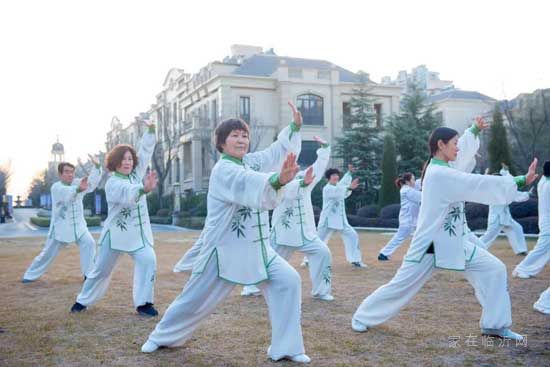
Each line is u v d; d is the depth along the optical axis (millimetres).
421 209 4754
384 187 27359
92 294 6016
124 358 4172
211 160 35125
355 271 9328
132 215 5898
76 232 8102
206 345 4516
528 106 31156
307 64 36594
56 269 10047
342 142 32656
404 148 33062
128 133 48750
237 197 3762
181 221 31797
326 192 10086
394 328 5035
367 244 15328
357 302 6461
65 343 4652
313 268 6641
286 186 3939
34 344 4613
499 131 22688
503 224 11375
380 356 4160
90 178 8156
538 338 4668
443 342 4543
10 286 7961
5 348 4500
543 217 8234
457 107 41781
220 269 4016
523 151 28594
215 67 34875
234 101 33219
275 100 34031
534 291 7035
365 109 33688
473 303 6234
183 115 40250
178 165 41531
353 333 4883
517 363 3961
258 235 4039
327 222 9977
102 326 5262
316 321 5410
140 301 5711
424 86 49688
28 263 11344
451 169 4613
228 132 4074
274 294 4035
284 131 5414
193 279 4129
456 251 4605
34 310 6082
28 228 31594
